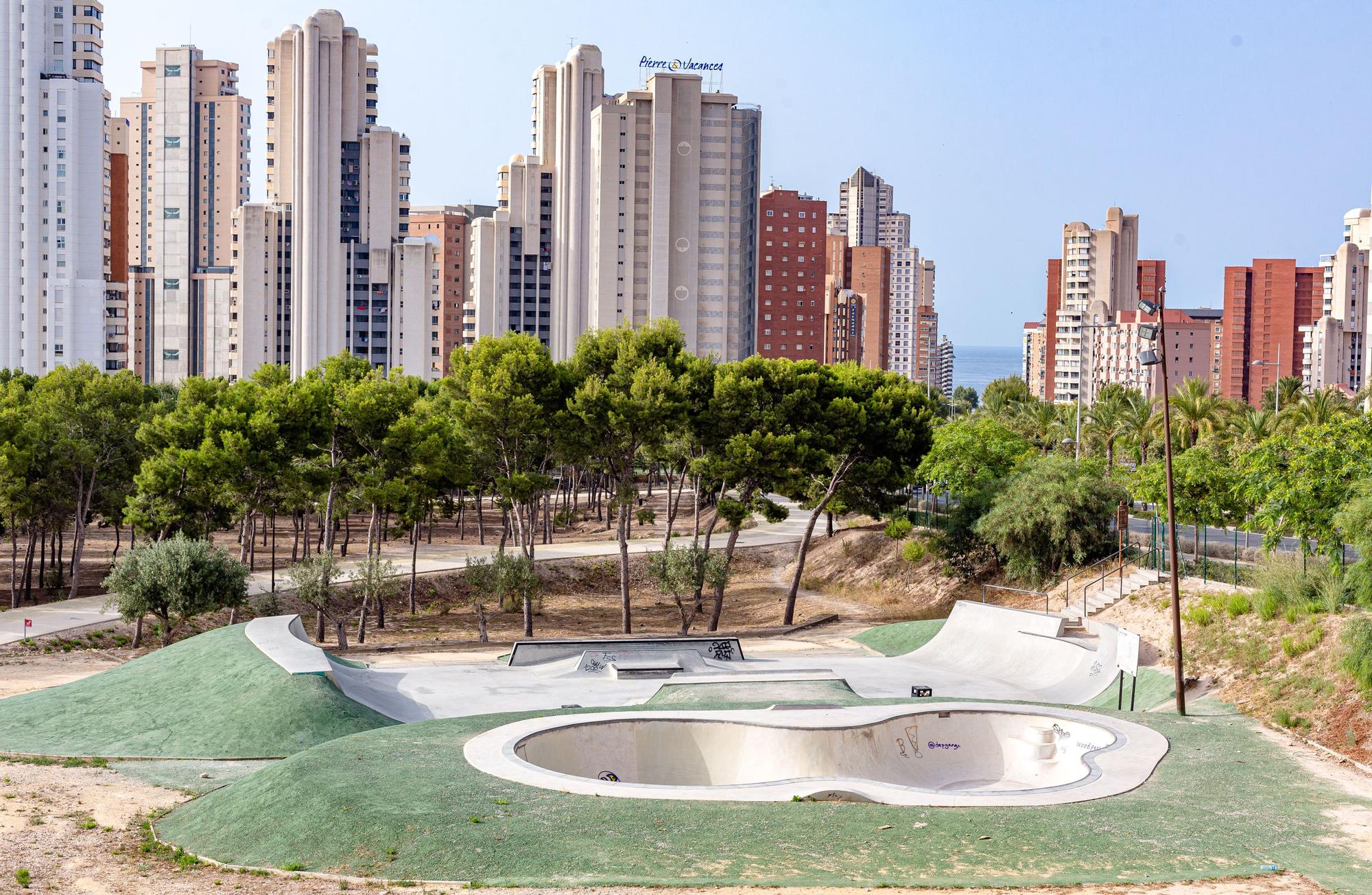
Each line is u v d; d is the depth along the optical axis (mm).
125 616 53062
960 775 34781
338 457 68688
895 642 57125
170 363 195250
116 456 72688
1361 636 35812
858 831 25016
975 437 70000
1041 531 62062
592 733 34031
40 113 153750
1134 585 53844
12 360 155250
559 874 22406
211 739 36719
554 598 74500
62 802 29156
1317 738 34031
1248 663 40344
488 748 31422
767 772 32938
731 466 61219
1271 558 45156
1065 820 26203
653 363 60625
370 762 30203
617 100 156625
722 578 62625
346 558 81188
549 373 61188
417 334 156750
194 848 25594
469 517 112938
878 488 68188
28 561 69125
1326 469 41844
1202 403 82188
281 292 160500
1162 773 30391
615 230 149500
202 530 66188
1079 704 42500
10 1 152500
